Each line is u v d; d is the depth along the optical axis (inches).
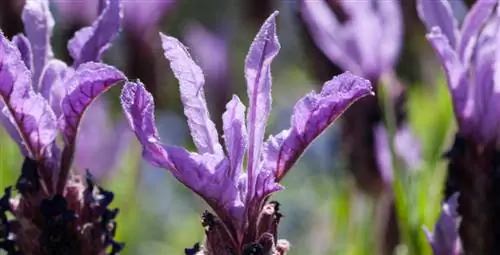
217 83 12.8
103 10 7.0
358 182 10.3
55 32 12.2
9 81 6.4
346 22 10.4
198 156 6.1
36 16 7.2
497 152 7.8
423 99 12.3
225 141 6.2
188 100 6.2
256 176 6.3
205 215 6.3
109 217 6.8
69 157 6.7
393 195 9.7
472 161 7.9
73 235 6.7
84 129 12.7
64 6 11.4
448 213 7.5
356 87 6.1
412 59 12.5
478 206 7.9
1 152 11.7
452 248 7.6
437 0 7.8
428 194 9.5
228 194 6.2
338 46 10.5
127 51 12.2
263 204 6.4
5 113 6.6
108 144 12.9
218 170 6.1
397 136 9.9
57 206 6.6
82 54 7.0
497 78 7.8
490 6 7.7
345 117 10.3
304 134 6.3
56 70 7.0
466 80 7.8
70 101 6.5
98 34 7.0
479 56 7.8
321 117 6.2
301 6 10.6
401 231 9.7
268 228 6.3
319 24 10.5
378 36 10.3
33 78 7.1
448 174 8.0
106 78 6.4
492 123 7.8
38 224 6.7
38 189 6.7
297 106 6.2
